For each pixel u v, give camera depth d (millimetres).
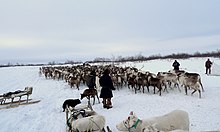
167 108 9516
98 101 11508
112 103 10953
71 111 7258
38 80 25641
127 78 15312
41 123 8312
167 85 14961
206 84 14844
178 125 5320
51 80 24578
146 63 38688
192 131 6668
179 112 5492
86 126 5910
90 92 10812
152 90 13898
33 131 7449
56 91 16156
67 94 14570
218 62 32219
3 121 8797
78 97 13266
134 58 62906
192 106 9656
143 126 5312
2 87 20500
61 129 7496
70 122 6531
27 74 36906
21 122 8562
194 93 12320
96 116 6141
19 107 11172
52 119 8797
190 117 8094
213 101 10453
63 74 24656
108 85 9938
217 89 13055
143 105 10195
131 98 11836
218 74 20125
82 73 19484
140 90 14141
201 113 8547
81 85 18312
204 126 7074
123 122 5688
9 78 30578
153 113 8859
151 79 12562
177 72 15109
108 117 8570
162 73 13977
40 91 16500
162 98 11461
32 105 11539
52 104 11648
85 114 6750
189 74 12016
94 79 14414
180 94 12266
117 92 13930
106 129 7086
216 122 7418
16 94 11500
